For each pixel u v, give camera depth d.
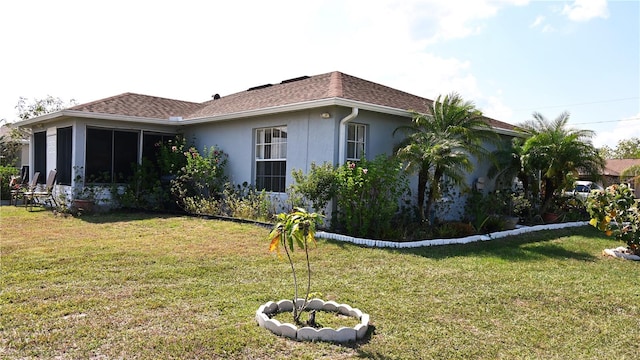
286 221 3.81
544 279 5.85
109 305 4.28
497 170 13.30
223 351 3.30
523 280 5.75
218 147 12.88
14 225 9.50
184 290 4.86
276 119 10.97
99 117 12.05
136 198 12.48
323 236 8.43
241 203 10.92
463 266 6.45
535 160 12.38
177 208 12.78
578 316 4.46
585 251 8.27
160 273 5.54
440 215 11.27
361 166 8.93
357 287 5.16
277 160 11.08
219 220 10.45
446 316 4.29
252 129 11.69
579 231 11.12
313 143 9.96
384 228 8.70
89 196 11.91
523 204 12.31
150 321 3.87
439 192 9.84
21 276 5.22
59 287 4.83
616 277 6.16
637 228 7.66
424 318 4.20
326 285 5.21
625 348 3.68
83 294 4.61
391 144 10.74
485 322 4.16
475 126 10.27
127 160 13.18
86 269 5.65
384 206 8.69
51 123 13.90
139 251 6.84
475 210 11.10
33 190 13.55
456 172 9.30
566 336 3.90
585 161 12.56
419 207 9.79
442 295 4.97
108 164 12.74
